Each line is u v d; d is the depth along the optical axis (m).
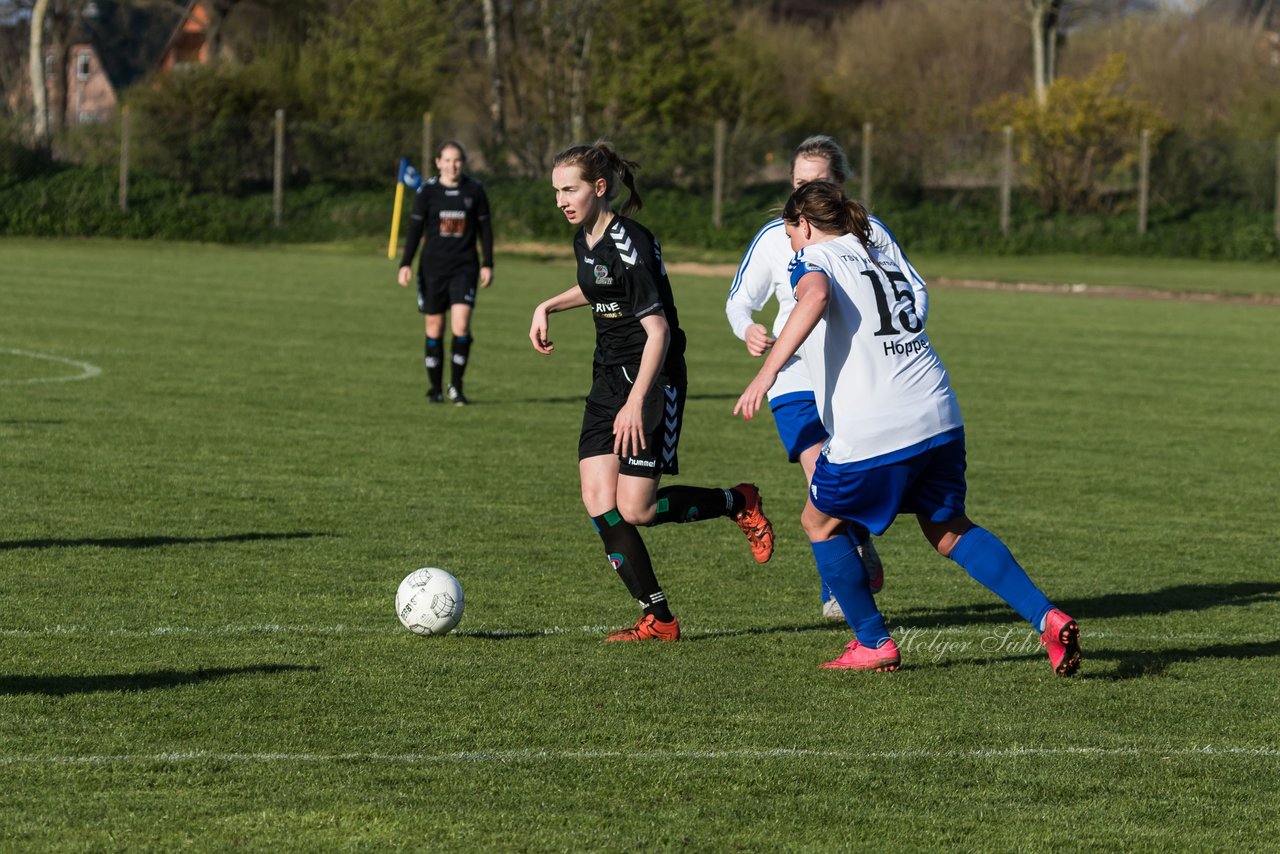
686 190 112.12
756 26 140.00
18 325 50.00
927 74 145.75
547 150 114.62
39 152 107.62
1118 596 19.30
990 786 11.82
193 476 25.94
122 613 16.73
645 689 14.31
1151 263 106.19
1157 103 133.75
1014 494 26.94
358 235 107.19
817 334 15.36
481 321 57.25
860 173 113.38
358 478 26.30
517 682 14.42
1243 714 13.99
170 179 108.38
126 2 165.50
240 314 56.50
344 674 14.54
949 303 72.50
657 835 10.57
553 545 21.41
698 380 42.56
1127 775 12.16
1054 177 113.38
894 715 13.70
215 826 10.48
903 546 22.47
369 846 10.20
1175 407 39.03
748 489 17.69
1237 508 25.94
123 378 38.47
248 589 18.14
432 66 120.69
